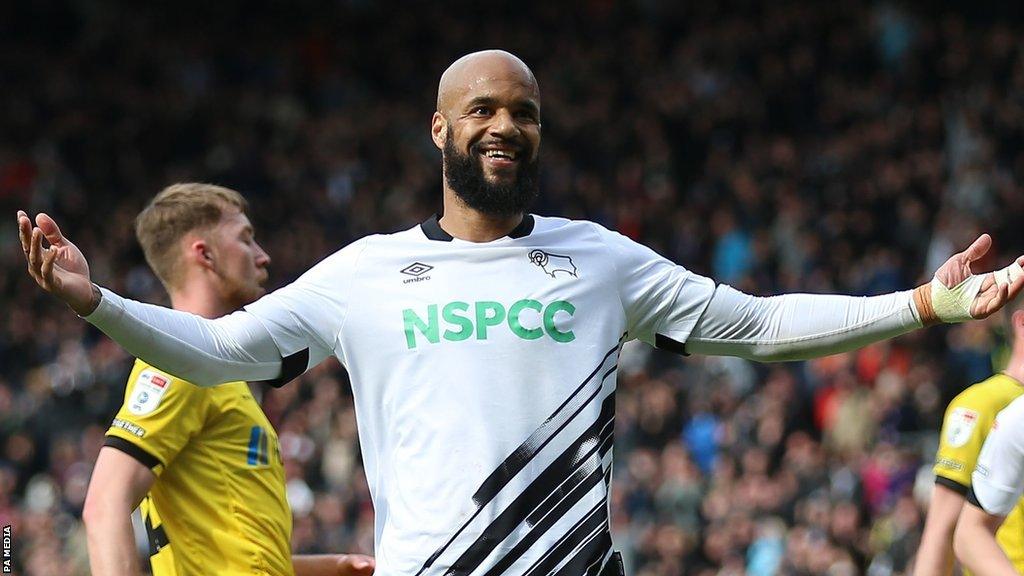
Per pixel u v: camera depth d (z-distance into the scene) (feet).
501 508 21.76
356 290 22.79
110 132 123.75
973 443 30.14
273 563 27.22
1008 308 32.19
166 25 135.13
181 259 28.45
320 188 115.55
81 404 90.33
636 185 106.93
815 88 111.96
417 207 110.83
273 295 23.00
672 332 23.44
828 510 64.13
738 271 96.22
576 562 21.83
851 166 102.32
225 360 22.21
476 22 130.41
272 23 135.44
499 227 23.15
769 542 65.46
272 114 127.03
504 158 22.82
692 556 67.51
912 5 116.16
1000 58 108.88
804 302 23.31
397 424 22.36
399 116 122.21
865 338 23.07
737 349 23.45
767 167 104.78
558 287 22.66
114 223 114.62
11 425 89.10
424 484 21.94
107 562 25.21
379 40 131.44
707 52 117.29
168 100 127.54
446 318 22.34
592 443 22.25
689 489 69.97
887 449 67.26
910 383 73.67
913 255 92.99
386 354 22.50
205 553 26.89
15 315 101.35
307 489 76.02
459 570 21.65
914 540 60.08
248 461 27.40
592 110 113.60
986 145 101.45
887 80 110.93
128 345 21.50
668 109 112.47
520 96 22.90
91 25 135.13
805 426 75.51
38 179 119.96
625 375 80.84
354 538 71.36
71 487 80.18
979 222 92.48
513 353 22.21
